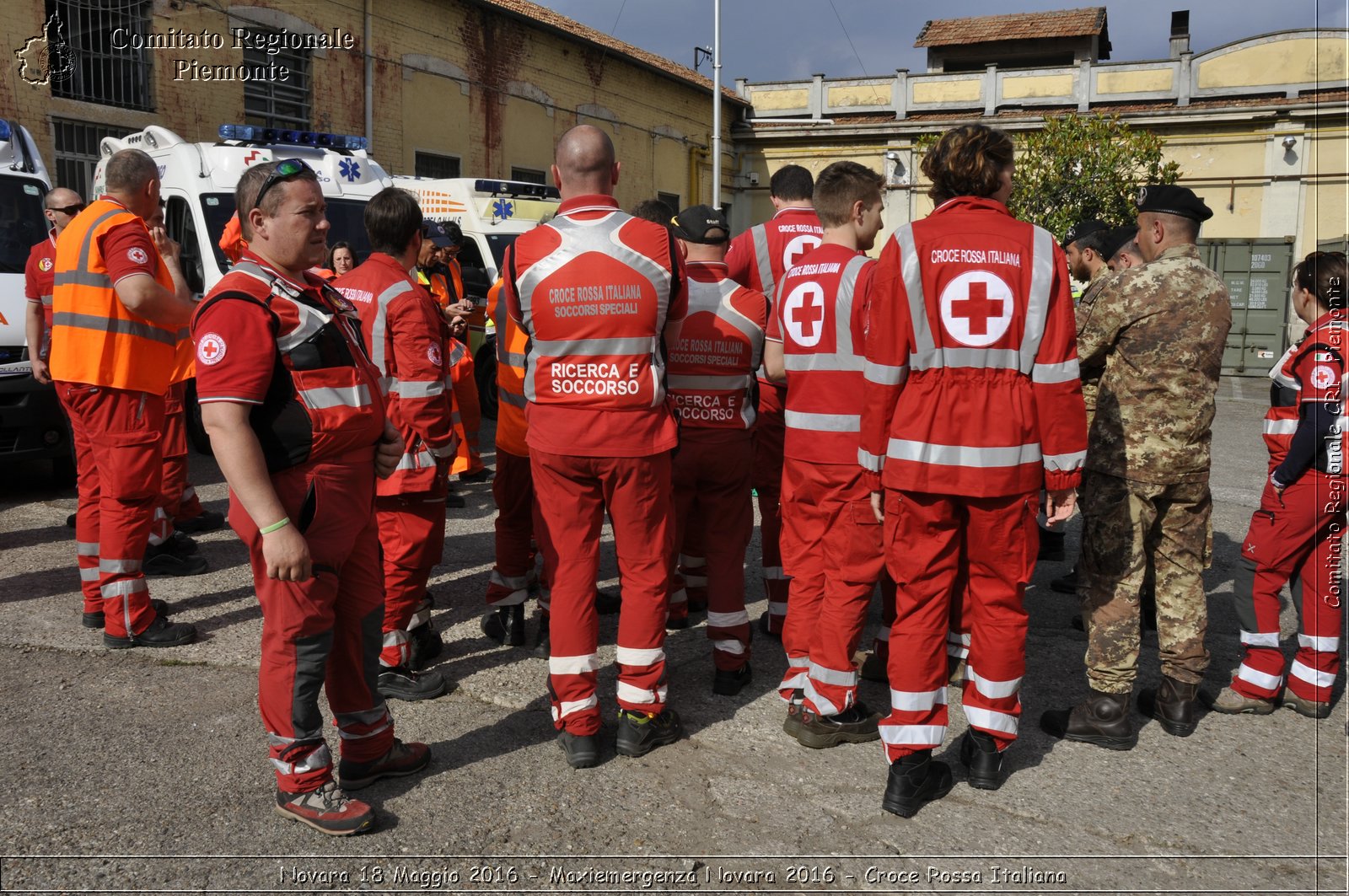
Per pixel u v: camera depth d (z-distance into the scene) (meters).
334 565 2.59
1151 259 3.43
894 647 2.87
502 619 4.15
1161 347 3.17
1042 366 2.71
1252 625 3.54
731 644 3.64
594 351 2.94
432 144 15.88
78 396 3.87
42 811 2.78
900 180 22.78
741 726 3.42
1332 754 3.25
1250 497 7.32
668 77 21.47
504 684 3.73
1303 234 19.53
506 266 3.06
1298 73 19.78
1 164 7.35
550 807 2.86
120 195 4.01
